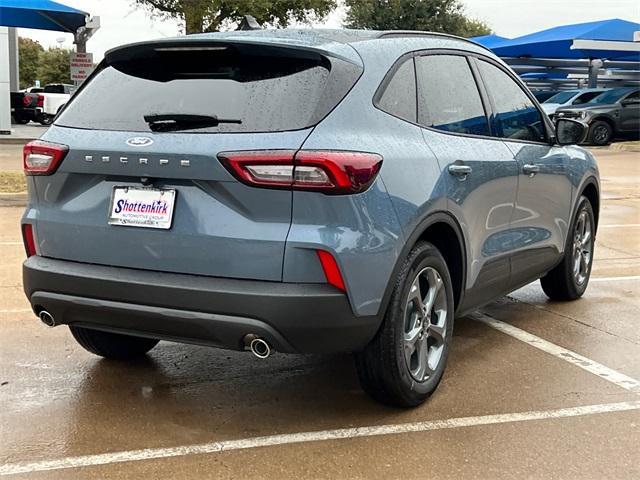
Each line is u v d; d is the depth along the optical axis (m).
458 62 4.55
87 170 3.59
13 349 4.82
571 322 5.59
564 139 5.43
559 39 25.00
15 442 3.53
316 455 3.42
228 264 3.31
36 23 21.80
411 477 3.23
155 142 3.43
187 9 20.55
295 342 3.30
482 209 4.34
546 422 3.80
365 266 3.37
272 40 3.58
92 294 3.56
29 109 29.92
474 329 5.39
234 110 3.44
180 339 3.49
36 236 3.82
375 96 3.68
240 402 4.03
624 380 4.40
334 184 3.24
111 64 4.00
